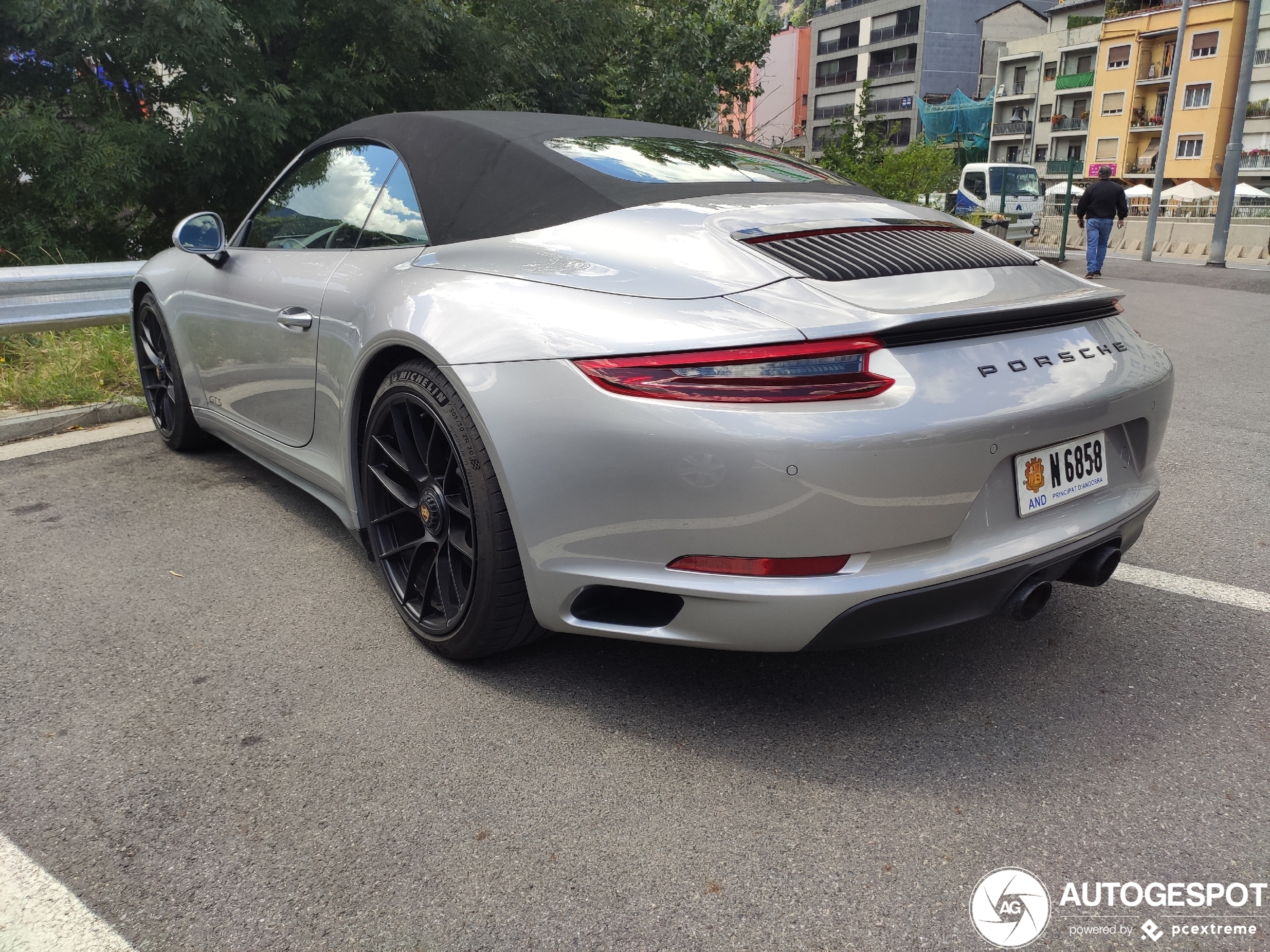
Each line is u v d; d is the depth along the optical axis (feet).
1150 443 7.45
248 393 10.62
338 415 8.63
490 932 4.89
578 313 6.36
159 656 7.73
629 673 7.57
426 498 7.50
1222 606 8.84
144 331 13.50
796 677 7.54
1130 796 6.02
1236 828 5.72
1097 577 7.09
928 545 6.00
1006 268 7.14
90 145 29.63
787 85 270.05
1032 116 212.43
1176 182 173.47
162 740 6.55
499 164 8.11
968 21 236.22
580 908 5.05
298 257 9.72
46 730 6.66
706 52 58.13
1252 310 34.94
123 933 4.83
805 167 9.48
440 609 7.75
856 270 6.36
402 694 7.20
